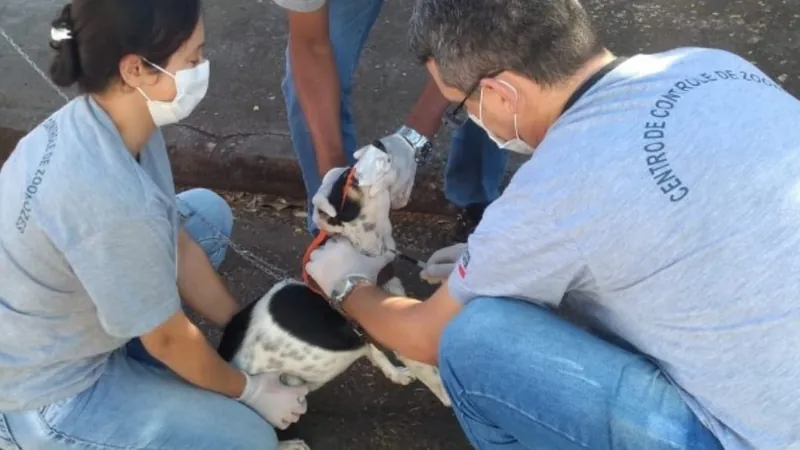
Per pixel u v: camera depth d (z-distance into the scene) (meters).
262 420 2.22
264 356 2.21
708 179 1.50
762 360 1.51
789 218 1.49
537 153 1.62
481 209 2.86
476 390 1.81
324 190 2.13
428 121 2.22
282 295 2.24
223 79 3.37
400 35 3.49
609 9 3.57
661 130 1.53
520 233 1.62
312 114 2.34
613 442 1.67
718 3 3.56
